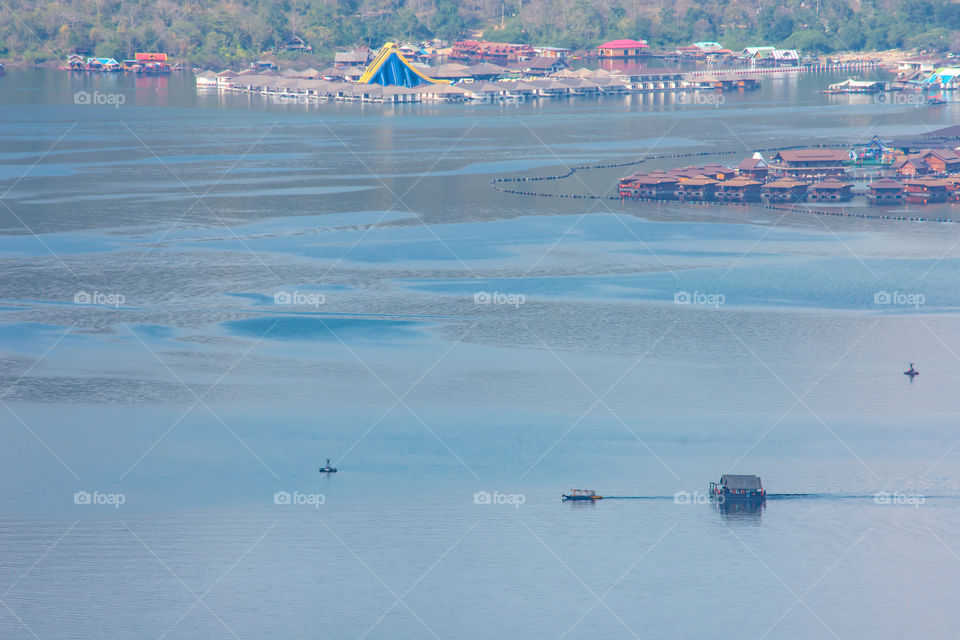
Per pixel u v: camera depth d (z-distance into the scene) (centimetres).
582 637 17288
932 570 19250
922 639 17438
